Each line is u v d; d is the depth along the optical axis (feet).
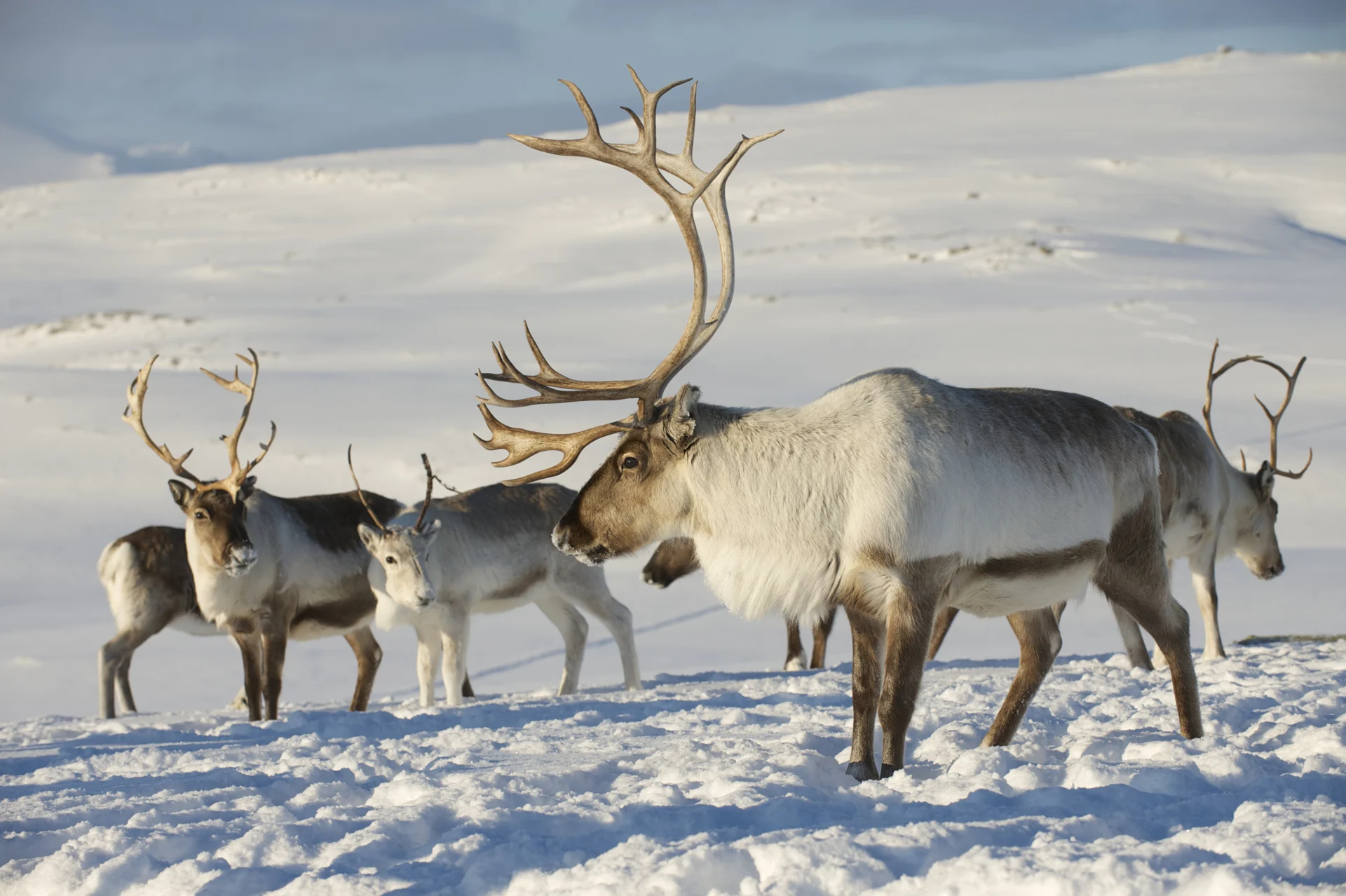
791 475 80.33
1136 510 86.53
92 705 238.89
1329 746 75.56
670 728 106.11
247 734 118.21
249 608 156.56
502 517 160.76
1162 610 86.58
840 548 79.56
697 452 82.48
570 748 94.53
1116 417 87.51
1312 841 52.21
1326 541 356.59
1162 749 76.23
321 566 161.99
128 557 173.17
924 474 78.13
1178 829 57.47
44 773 95.35
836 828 57.52
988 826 56.95
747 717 108.58
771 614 83.87
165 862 64.80
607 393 83.97
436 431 531.50
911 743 90.94
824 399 83.56
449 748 99.45
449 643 156.56
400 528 149.89
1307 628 253.03
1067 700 108.58
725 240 84.89
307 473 477.77
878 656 80.18
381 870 58.54
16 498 474.08
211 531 149.28
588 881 53.31
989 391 85.76
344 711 147.43
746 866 53.88
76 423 590.14
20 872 64.39
